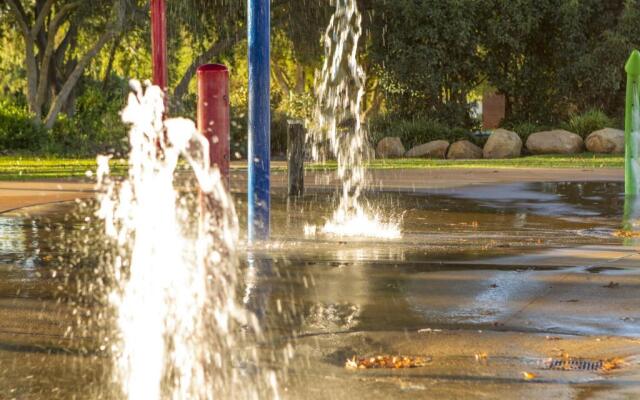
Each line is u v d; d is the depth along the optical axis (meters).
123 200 17.70
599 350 6.34
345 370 5.85
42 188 20.69
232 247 10.88
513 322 7.26
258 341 6.60
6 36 53.06
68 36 51.19
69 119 46.56
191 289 8.27
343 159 40.41
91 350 6.36
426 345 6.52
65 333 6.86
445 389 5.41
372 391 5.38
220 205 7.25
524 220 14.80
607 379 5.61
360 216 15.37
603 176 25.28
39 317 7.42
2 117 42.97
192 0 47.06
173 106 47.59
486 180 24.00
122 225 13.69
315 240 12.18
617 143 40.62
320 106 50.59
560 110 49.25
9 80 55.69
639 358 6.12
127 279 9.12
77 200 17.67
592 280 9.05
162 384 5.54
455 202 17.91
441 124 45.69
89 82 55.41
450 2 45.94
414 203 17.80
